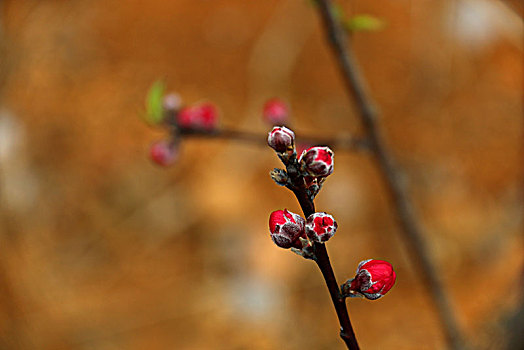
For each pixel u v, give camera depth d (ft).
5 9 6.55
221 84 6.39
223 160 5.87
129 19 6.93
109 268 5.51
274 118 3.17
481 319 4.65
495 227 5.38
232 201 5.69
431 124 6.09
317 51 6.44
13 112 6.09
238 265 5.40
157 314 5.20
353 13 6.39
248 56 6.50
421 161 5.88
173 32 6.79
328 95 6.26
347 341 2.41
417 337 4.92
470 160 5.85
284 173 2.38
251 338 5.04
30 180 5.81
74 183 5.89
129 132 6.15
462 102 6.18
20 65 6.36
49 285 5.34
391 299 5.16
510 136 5.94
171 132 2.97
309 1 2.90
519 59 6.28
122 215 5.74
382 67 6.42
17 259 5.35
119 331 5.11
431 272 3.42
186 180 5.85
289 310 5.17
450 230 5.43
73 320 5.17
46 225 5.68
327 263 2.39
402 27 6.53
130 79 6.48
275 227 2.39
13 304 5.19
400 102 6.23
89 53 6.68
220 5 6.93
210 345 5.03
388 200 5.58
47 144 6.07
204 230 5.62
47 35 6.68
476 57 6.26
